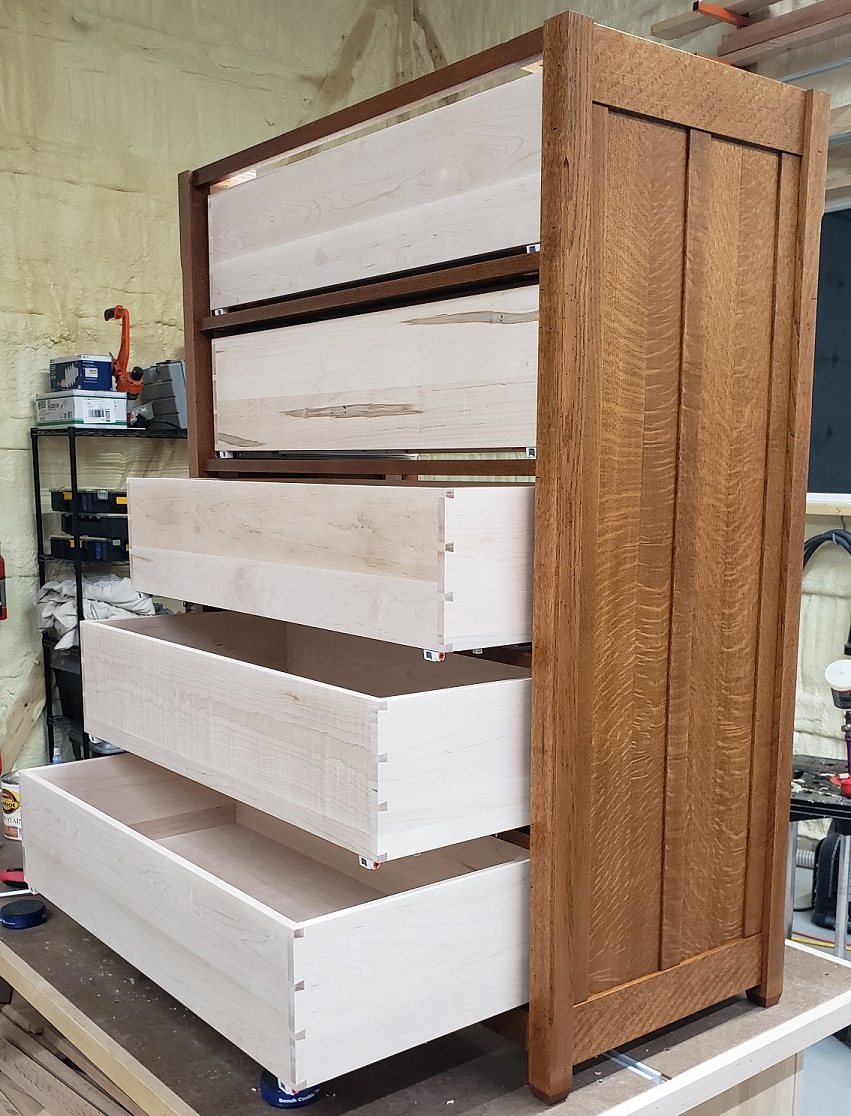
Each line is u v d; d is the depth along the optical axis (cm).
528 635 105
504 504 102
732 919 123
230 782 122
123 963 141
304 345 136
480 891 104
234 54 299
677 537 109
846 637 255
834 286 254
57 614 257
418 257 117
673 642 111
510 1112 105
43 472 272
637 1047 117
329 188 130
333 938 95
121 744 147
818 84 246
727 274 111
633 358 103
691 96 104
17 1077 152
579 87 94
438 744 101
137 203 283
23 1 257
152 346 291
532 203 102
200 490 138
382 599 108
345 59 327
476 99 107
